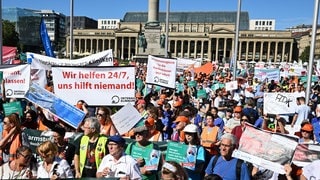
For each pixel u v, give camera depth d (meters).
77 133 8.78
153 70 15.85
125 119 9.55
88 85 11.32
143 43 62.62
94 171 7.65
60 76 11.28
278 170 7.00
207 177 5.69
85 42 171.88
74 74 11.28
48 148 6.61
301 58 150.38
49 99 9.94
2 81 12.86
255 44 165.25
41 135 8.73
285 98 11.73
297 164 7.00
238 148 7.23
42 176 6.56
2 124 10.30
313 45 14.92
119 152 6.77
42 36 21.06
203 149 8.09
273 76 29.80
